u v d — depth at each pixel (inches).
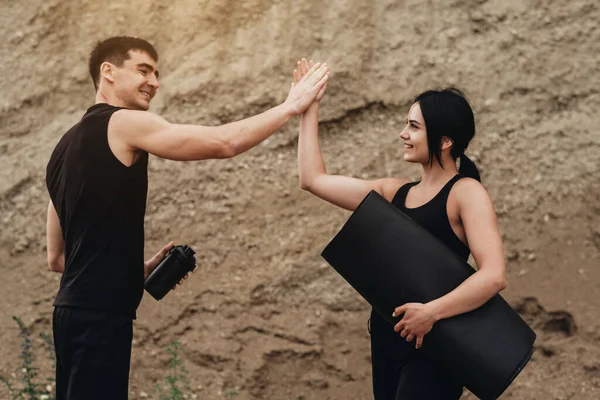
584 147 195.6
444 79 207.3
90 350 102.3
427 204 107.7
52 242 119.6
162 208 206.4
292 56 214.8
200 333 184.1
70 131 111.0
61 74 225.5
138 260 107.1
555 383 165.5
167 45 223.3
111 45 113.4
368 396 170.4
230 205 203.2
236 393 162.2
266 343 180.9
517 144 199.2
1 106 224.5
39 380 176.4
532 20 209.3
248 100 213.0
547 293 179.8
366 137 206.7
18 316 192.7
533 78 204.4
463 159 112.3
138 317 187.3
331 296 188.9
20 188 215.2
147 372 179.0
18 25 230.5
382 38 213.3
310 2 219.0
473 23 212.1
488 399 101.1
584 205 189.6
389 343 109.8
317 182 119.5
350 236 107.3
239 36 219.8
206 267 196.5
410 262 104.0
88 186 104.2
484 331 101.2
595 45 204.7
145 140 105.4
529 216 191.3
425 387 104.0
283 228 198.2
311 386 173.3
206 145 106.3
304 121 120.7
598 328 171.0
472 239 102.7
